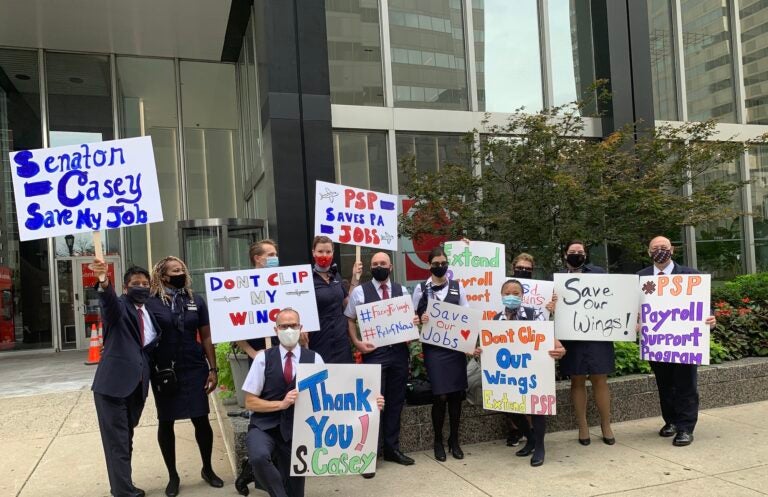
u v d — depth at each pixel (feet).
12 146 43.37
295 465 12.09
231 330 14.69
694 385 17.03
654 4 41.88
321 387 12.26
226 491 14.39
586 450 16.76
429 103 34.24
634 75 35.96
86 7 36.76
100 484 15.14
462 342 15.80
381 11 33.24
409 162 26.55
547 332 15.31
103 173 14.10
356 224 18.39
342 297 15.99
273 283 15.02
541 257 23.66
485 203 24.44
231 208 47.57
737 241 43.91
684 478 14.35
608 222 23.82
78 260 44.45
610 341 17.07
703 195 24.73
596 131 36.11
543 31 36.78
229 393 19.90
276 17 28.73
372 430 12.58
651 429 18.74
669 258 18.10
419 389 17.58
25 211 13.67
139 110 46.21
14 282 43.14
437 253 16.28
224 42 43.65
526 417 16.55
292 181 28.45
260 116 33.91
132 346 13.29
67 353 42.19
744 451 16.20
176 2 36.32
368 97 32.94
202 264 37.96
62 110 44.37
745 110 44.65
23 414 21.81
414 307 16.74
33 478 15.60
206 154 47.47
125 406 13.25
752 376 21.76
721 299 26.63
